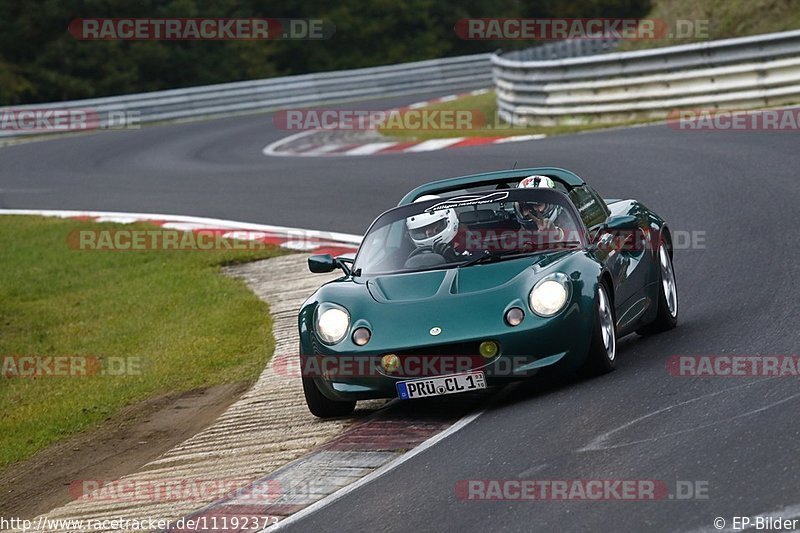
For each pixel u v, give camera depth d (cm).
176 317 4169
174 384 3353
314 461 2258
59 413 3247
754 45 7156
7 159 9438
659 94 7612
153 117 12031
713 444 1886
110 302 4528
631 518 1630
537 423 2211
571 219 2723
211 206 6303
